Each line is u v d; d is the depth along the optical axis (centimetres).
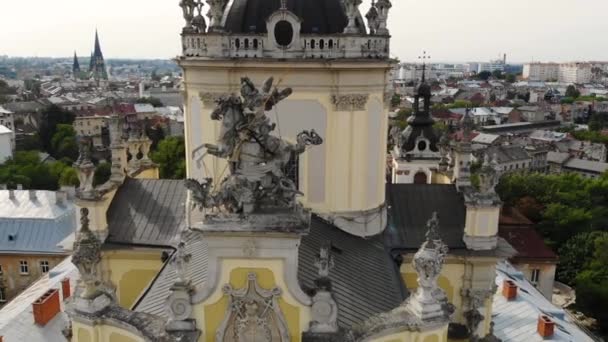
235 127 2666
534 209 11019
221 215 2636
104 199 4216
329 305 2675
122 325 2847
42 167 14050
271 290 2680
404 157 7350
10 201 8881
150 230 4281
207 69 3859
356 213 4069
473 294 4106
